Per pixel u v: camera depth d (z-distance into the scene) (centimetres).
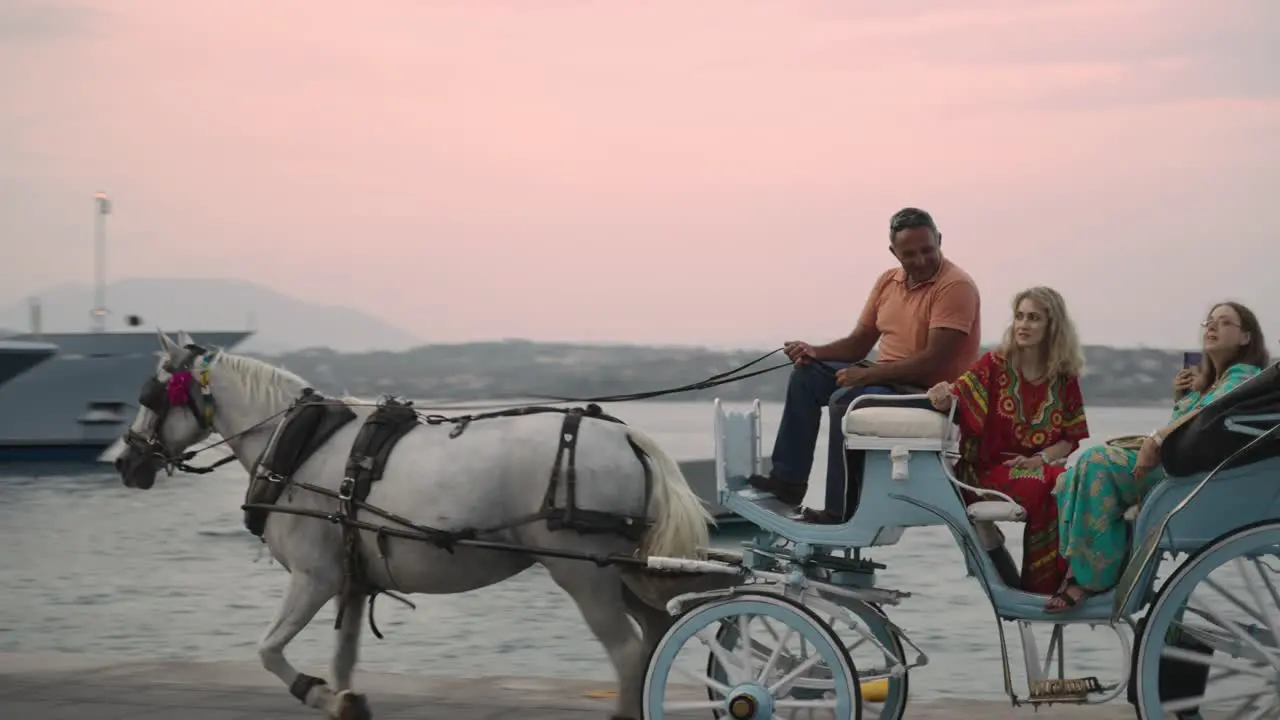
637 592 680
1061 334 629
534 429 682
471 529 673
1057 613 604
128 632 1480
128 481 779
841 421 649
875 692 838
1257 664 586
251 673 895
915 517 612
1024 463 628
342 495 691
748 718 604
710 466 2011
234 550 2322
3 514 2989
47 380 4500
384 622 1478
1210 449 567
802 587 624
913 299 678
